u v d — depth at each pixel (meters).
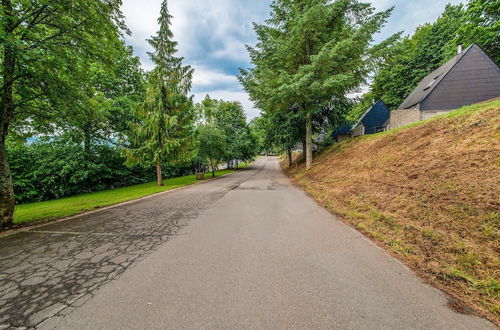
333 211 5.29
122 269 2.62
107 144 17.11
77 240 3.75
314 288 2.07
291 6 11.61
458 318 1.63
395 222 3.73
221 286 2.15
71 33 5.44
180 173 28.44
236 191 9.38
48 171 13.71
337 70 11.12
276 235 3.66
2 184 4.77
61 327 1.66
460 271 2.24
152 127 13.45
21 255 3.14
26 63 4.60
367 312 1.72
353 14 11.43
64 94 5.50
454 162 4.34
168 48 13.94
